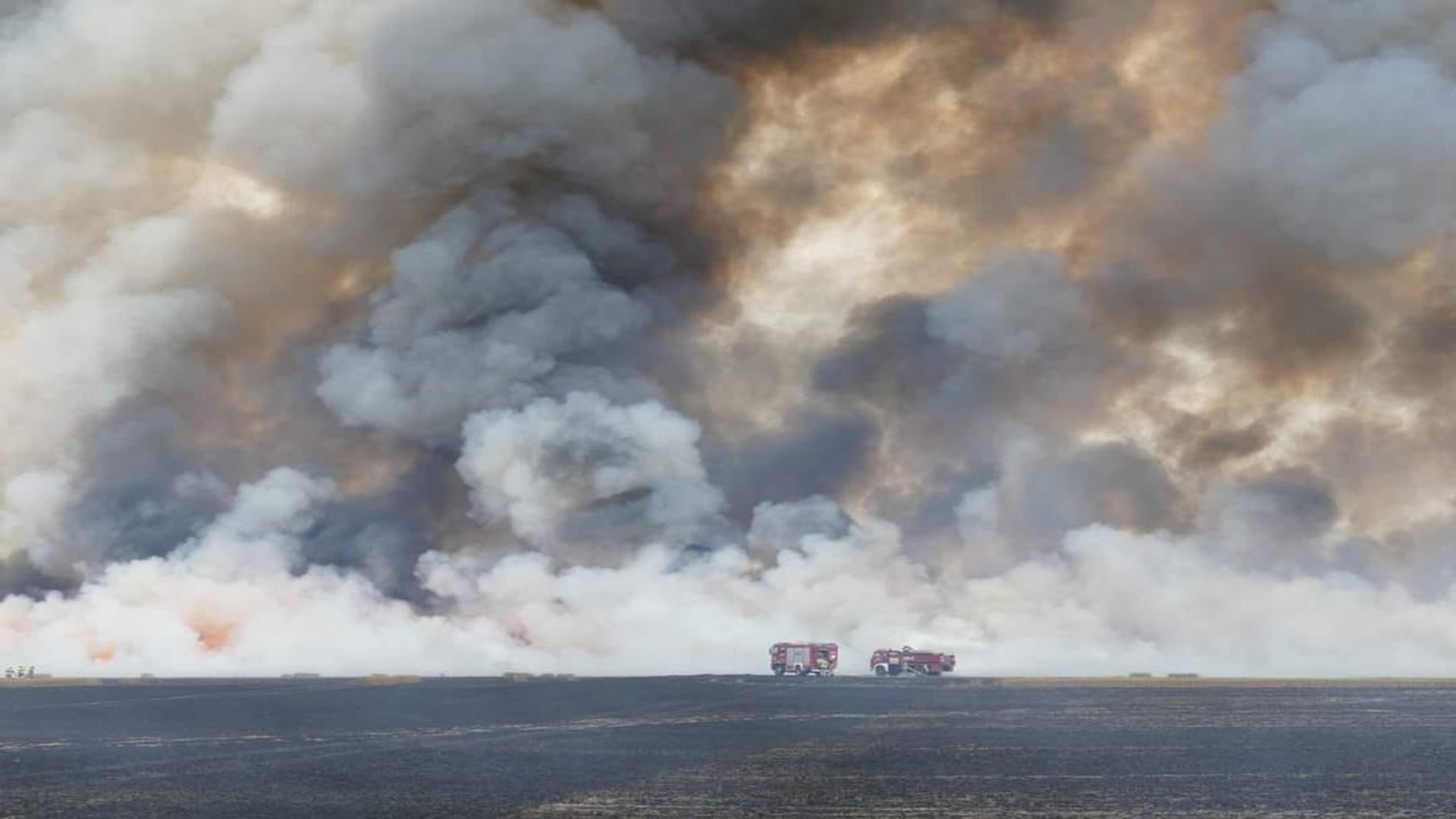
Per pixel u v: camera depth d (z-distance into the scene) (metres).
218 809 33.34
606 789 36.34
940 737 49.50
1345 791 35.12
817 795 35.16
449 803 34.12
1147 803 33.44
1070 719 56.81
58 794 35.97
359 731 53.06
